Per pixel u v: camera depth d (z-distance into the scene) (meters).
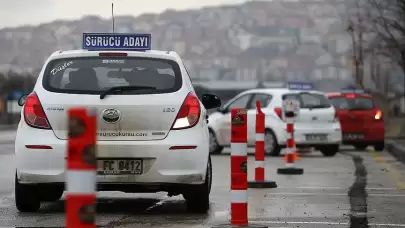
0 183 33.44
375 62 104.19
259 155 32.78
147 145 22.44
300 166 45.62
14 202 26.55
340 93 64.06
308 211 24.69
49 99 22.84
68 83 23.12
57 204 26.22
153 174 22.50
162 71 23.55
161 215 23.53
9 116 160.12
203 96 27.67
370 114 62.84
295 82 57.88
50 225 21.19
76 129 10.56
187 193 23.53
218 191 30.95
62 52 24.03
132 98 22.78
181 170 22.61
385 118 109.44
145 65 23.61
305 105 54.91
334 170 42.44
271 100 54.78
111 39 24.61
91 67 23.42
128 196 28.95
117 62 23.55
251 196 29.02
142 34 24.67
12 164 44.69
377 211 24.75
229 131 56.22
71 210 10.57
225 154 57.53
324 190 31.31
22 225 21.20
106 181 22.44
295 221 22.42
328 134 54.84
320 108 55.03
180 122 22.84
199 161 22.81
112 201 27.31
